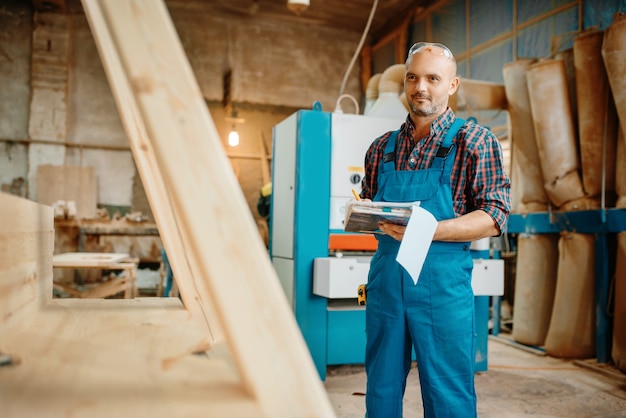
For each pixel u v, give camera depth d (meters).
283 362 0.48
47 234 1.34
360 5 8.73
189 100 0.51
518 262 4.34
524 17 5.86
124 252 8.22
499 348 4.21
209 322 0.93
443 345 1.51
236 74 9.46
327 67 9.94
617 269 3.44
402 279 1.54
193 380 0.56
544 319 4.08
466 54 7.00
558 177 3.88
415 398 2.88
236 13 9.39
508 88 4.31
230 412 0.46
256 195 9.20
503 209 1.53
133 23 0.51
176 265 1.22
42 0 8.52
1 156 8.59
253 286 0.49
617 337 3.39
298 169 3.18
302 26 9.82
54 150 8.72
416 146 1.64
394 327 1.55
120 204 8.89
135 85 0.50
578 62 3.80
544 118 3.89
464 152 1.57
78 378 0.56
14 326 0.95
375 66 9.81
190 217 0.49
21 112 8.68
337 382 3.18
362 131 3.30
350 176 3.27
